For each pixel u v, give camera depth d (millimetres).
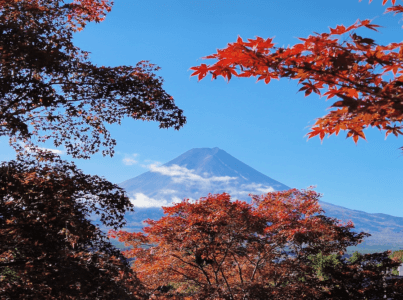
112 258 8633
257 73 3566
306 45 3195
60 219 8055
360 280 12164
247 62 3424
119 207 9109
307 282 12828
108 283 7824
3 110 9227
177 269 15758
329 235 13805
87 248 8773
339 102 3344
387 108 3387
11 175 7992
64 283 7199
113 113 10750
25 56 8281
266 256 14008
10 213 7871
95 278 7652
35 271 7336
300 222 14070
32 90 8820
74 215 8359
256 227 13484
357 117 3699
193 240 13484
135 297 9125
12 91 8773
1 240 7531
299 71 3346
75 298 7672
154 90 10070
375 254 12969
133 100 10000
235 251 14039
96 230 8719
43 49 8883
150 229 14039
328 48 3211
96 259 8203
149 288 15031
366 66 3332
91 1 12367
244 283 12180
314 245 13555
